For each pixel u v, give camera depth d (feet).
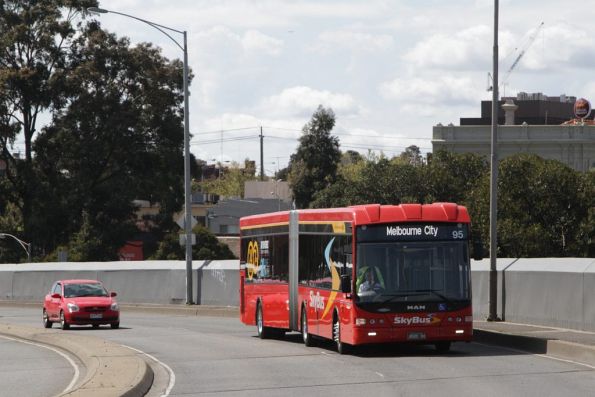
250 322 127.85
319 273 102.01
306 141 419.74
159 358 96.48
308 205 418.72
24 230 330.95
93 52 322.34
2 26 320.09
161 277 202.69
